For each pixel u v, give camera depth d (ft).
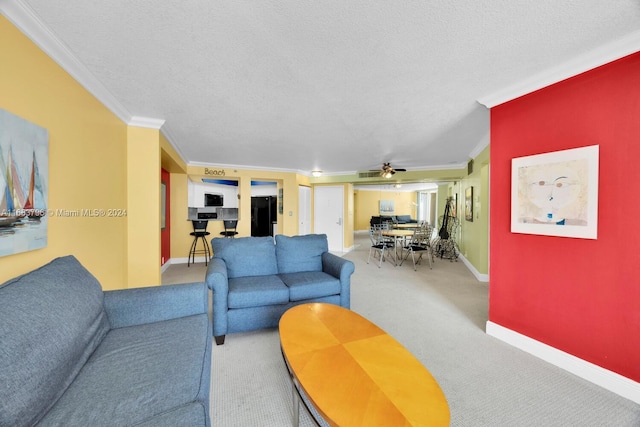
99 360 4.01
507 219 7.74
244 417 4.93
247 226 20.18
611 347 5.73
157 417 3.01
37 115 5.04
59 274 4.27
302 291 8.59
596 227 5.90
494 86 7.25
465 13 4.54
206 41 5.31
